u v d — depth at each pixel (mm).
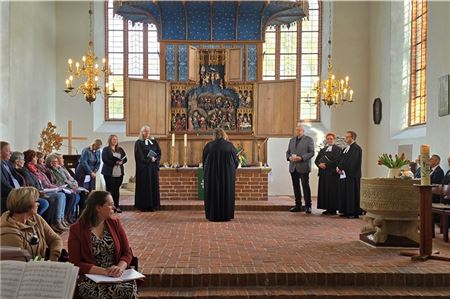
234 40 15320
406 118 15578
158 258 6996
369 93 17531
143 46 18141
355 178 11352
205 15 15234
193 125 15328
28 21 14211
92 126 17266
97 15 17562
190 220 10898
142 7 15000
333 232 9344
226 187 10750
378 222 7863
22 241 4855
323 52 18109
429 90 12812
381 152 16453
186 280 6152
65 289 3803
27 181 8688
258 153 15094
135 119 14594
